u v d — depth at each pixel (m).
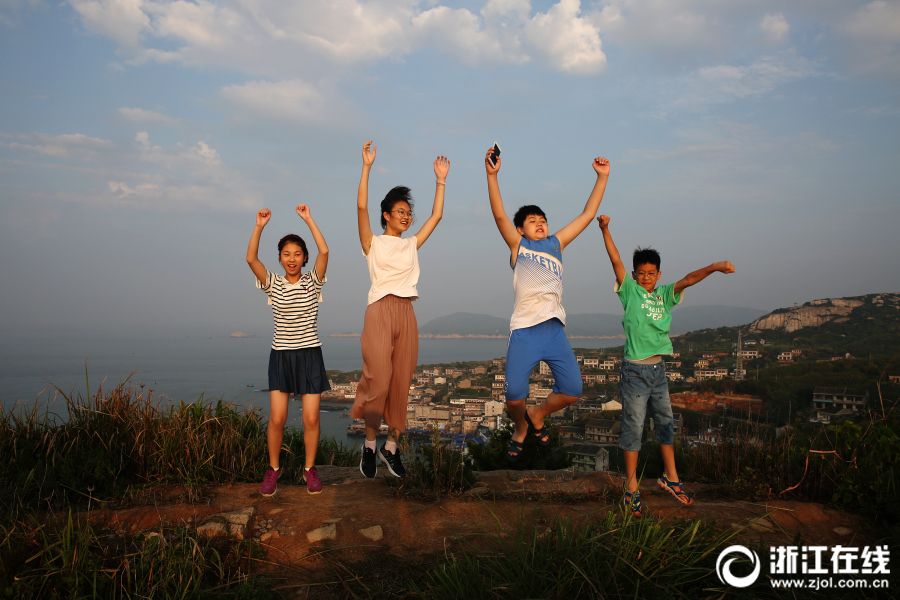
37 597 2.13
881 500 3.13
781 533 2.96
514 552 2.53
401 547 2.75
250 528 2.89
